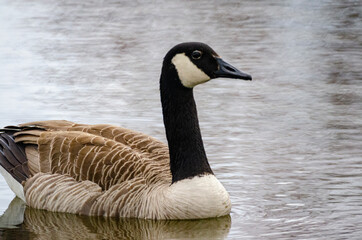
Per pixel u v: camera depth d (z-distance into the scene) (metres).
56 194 18.03
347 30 43.56
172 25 44.97
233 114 26.94
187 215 17.20
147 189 17.41
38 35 41.72
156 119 25.73
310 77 33.00
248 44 39.75
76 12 49.34
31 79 31.95
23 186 18.69
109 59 36.31
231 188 19.42
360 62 35.78
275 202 18.44
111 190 17.53
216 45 39.31
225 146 22.98
